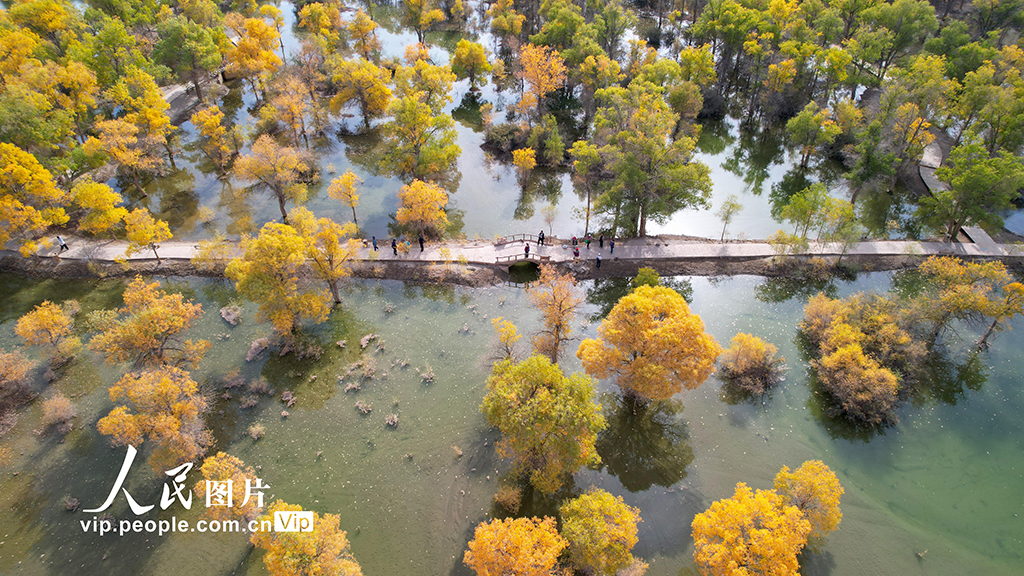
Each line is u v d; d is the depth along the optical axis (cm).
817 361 4891
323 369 4912
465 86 10081
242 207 6969
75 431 4344
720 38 9794
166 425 3716
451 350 5119
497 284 5878
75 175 7075
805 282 5894
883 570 3575
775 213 7112
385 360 5022
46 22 8169
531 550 3008
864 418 4412
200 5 9800
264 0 13162
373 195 7269
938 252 6041
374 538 3744
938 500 3981
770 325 5403
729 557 3098
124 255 5956
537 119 8750
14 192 5556
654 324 4031
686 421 4547
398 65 9125
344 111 9119
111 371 4819
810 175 7794
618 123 7075
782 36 8912
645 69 8494
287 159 6275
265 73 8919
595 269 5978
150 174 7431
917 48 9481
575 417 3575
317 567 3025
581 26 9544
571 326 5391
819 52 8106
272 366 4916
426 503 3950
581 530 3222
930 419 4531
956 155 6131
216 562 3584
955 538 3756
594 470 4231
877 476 4134
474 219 6925
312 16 10069
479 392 4719
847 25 9706
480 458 4231
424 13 11000
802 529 3192
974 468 4188
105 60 7894
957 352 5050
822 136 7281
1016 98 6738
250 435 4353
